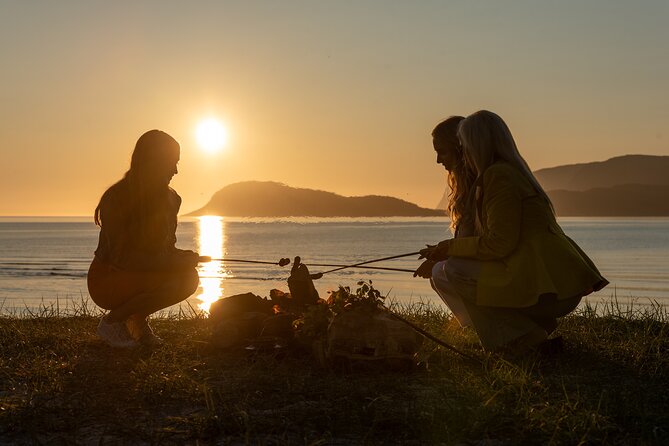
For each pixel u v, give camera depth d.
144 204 5.67
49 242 104.50
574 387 4.50
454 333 6.35
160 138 5.65
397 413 3.88
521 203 5.22
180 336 6.40
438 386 4.51
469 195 5.59
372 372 4.91
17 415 3.88
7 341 6.11
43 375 4.85
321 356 4.99
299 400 4.21
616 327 7.09
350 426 3.72
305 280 6.02
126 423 3.83
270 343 5.40
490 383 4.46
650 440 3.45
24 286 29.86
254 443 3.52
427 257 5.53
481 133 5.38
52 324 7.19
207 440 3.58
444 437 3.54
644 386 4.56
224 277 34.88
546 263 5.16
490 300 5.21
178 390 4.43
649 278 34.41
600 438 3.52
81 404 4.14
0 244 96.19
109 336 5.79
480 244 5.24
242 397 4.28
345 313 5.00
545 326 5.52
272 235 130.62
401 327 4.97
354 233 141.38
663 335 6.41
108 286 5.82
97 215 5.88
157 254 5.79
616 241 94.44
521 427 3.69
